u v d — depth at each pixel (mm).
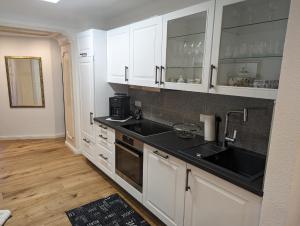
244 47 1705
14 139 4746
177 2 2326
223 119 2055
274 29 1521
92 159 3309
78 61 3404
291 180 1035
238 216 1388
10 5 2770
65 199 2549
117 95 3096
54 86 4734
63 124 4953
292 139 1009
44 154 3928
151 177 2104
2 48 4367
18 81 4551
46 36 4387
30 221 2170
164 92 2697
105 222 2182
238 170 1890
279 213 1100
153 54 2238
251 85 1548
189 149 1867
